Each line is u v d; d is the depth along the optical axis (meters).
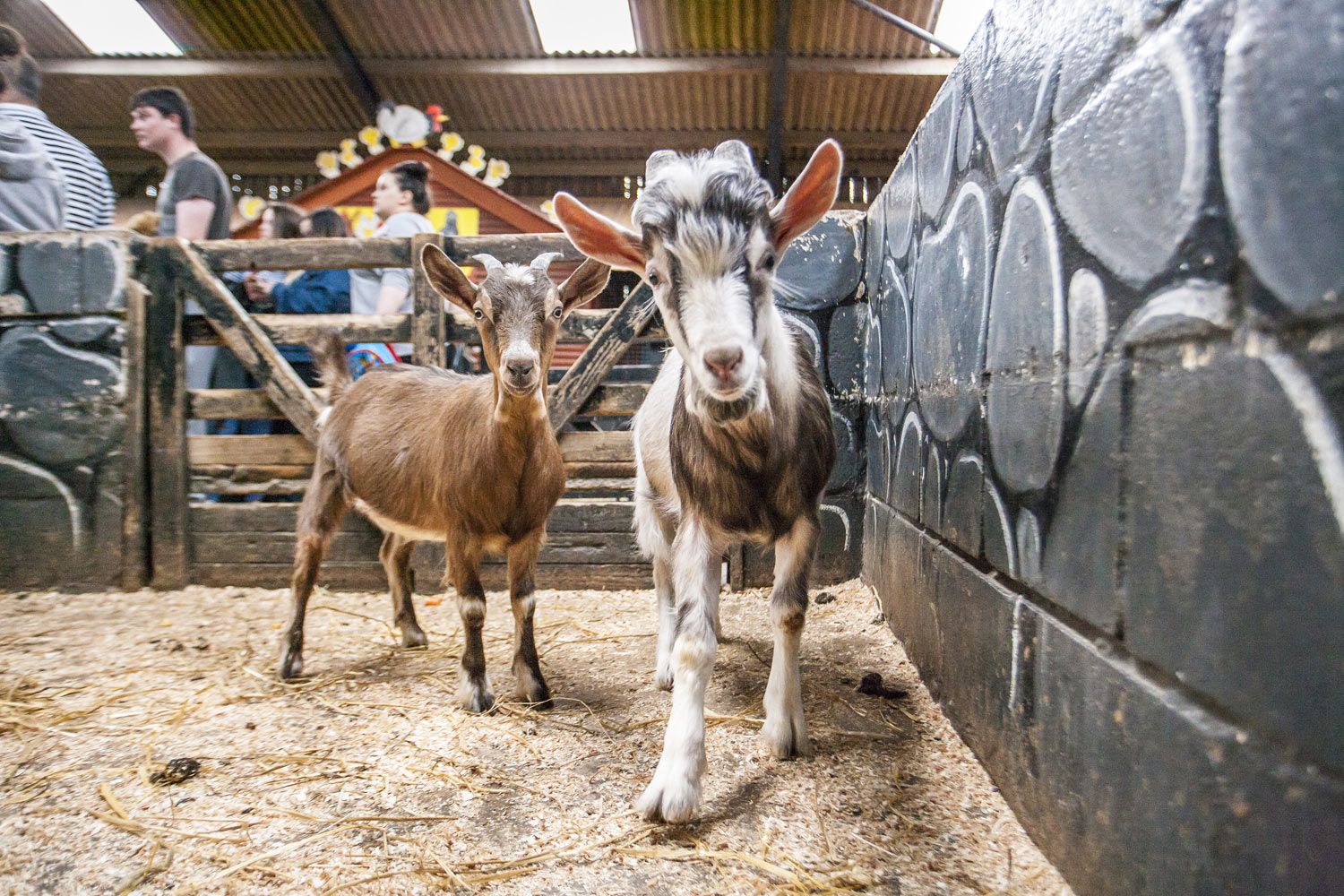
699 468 2.12
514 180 11.66
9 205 4.51
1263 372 0.92
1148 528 1.22
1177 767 1.13
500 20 9.25
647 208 1.78
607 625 3.71
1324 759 0.83
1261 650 0.93
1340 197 0.79
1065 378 1.55
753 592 4.16
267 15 9.31
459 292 2.73
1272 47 0.90
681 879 1.69
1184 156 1.11
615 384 4.32
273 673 3.05
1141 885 1.25
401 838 1.86
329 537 3.20
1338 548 0.80
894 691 2.71
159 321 4.34
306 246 4.32
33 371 4.29
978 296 2.15
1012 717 1.88
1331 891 0.82
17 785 2.14
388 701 2.75
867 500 4.07
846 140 10.83
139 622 3.79
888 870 1.69
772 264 1.87
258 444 4.40
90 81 10.26
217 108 10.80
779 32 8.89
